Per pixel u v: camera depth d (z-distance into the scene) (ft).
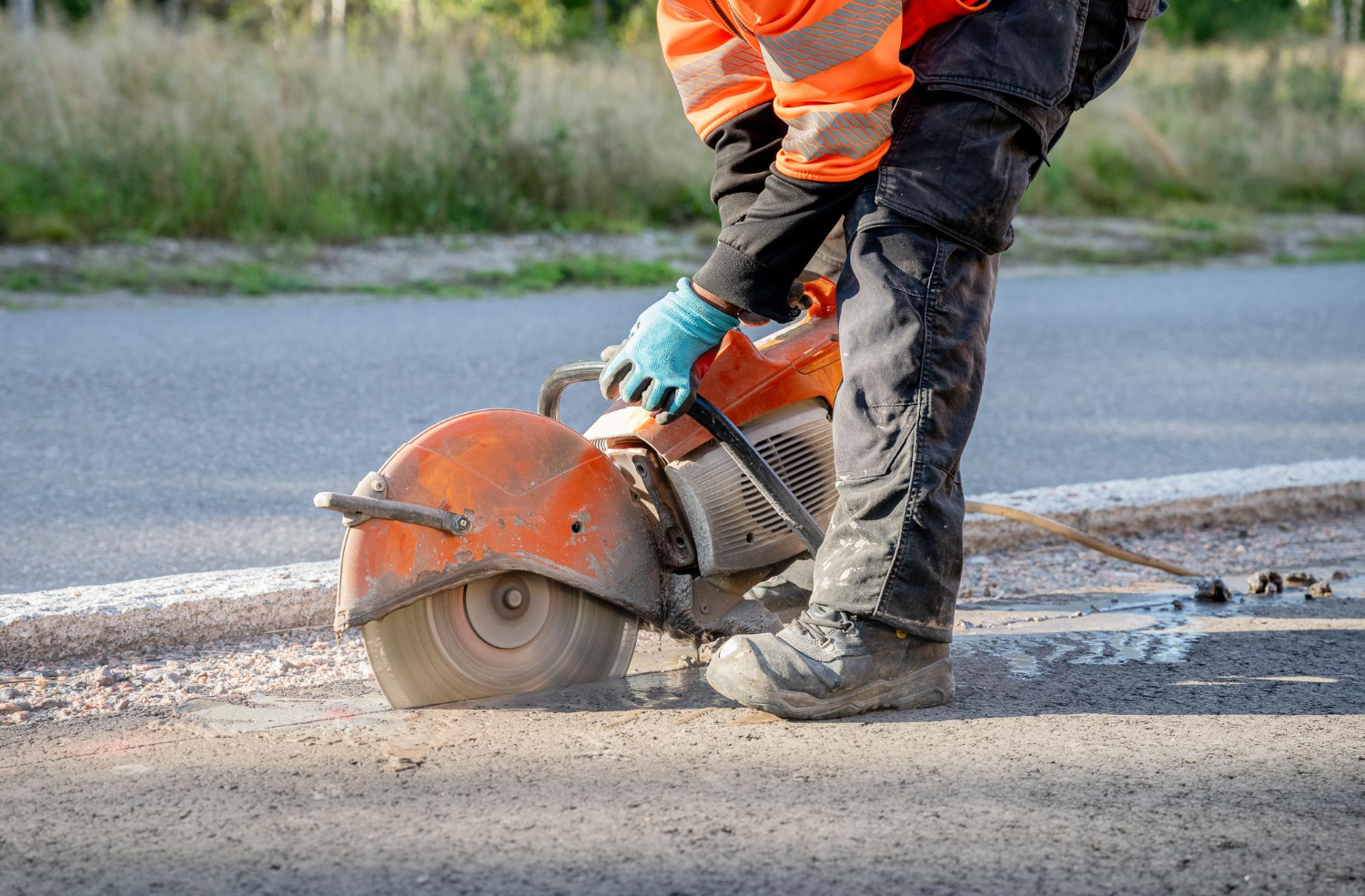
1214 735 15.14
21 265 56.13
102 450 31.09
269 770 14.07
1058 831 12.46
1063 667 17.93
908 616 15.44
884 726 15.38
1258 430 35.86
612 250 67.97
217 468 29.76
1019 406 38.83
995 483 29.84
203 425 33.78
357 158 68.44
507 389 38.75
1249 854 12.00
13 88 65.41
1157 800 13.19
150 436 32.60
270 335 46.78
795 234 15.17
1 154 62.28
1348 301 61.46
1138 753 14.51
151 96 66.23
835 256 17.13
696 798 13.23
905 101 15.03
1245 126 102.89
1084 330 52.80
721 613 17.25
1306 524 26.96
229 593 19.35
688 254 68.39
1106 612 20.89
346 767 14.17
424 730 15.34
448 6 140.36
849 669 15.40
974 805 13.04
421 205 69.15
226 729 15.47
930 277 14.97
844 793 13.33
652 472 16.76
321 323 49.57
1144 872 11.64
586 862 11.82
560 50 94.73
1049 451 33.14
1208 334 52.39
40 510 26.20
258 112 66.85
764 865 11.75
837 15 13.79
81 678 17.43
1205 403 39.52
